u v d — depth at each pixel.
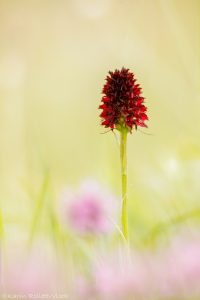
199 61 0.84
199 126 0.79
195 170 0.65
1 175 0.90
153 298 0.36
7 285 0.38
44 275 0.38
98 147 0.93
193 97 0.83
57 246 0.50
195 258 0.36
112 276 0.37
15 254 0.46
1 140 0.95
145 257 0.39
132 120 0.46
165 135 0.86
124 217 0.46
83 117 1.01
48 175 0.51
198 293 0.36
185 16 1.02
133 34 1.04
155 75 0.91
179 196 0.61
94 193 0.57
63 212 0.56
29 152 0.68
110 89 0.46
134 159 0.79
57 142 0.95
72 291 0.39
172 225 0.51
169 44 1.00
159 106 0.88
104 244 0.55
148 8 1.07
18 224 0.56
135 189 0.66
